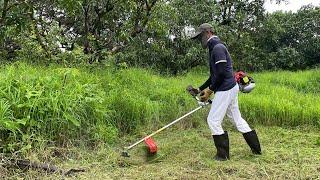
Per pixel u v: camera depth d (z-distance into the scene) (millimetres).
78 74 7145
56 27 9461
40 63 8750
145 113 7086
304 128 7332
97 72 8508
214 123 5660
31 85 6117
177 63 13195
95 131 6133
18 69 7164
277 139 6703
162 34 11797
